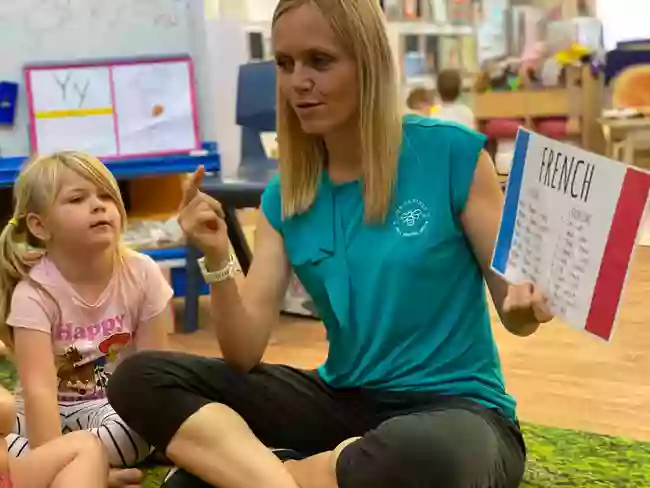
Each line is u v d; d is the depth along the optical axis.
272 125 2.36
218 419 0.98
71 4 2.36
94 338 1.27
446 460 0.83
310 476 0.93
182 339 2.07
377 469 0.85
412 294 1.01
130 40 2.42
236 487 0.95
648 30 3.97
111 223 1.25
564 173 0.82
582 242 0.80
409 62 3.45
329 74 0.98
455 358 1.02
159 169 2.17
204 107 2.50
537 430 1.38
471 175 1.01
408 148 1.03
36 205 1.23
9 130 2.36
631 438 1.35
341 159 1.07
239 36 2.62
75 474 0.99
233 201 2.08
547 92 3.71
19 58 2.34
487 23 3.72
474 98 3.74
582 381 1.65
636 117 3.48
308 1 0.97
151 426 1.01
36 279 1.23
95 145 2.33
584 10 3.90
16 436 1.21
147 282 1.31
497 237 0.93
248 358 1.07
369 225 1.03
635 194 0.74
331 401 1.07
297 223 1.08
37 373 1.20
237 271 1.13
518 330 0.95
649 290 2.36
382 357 1.04
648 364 1.74
